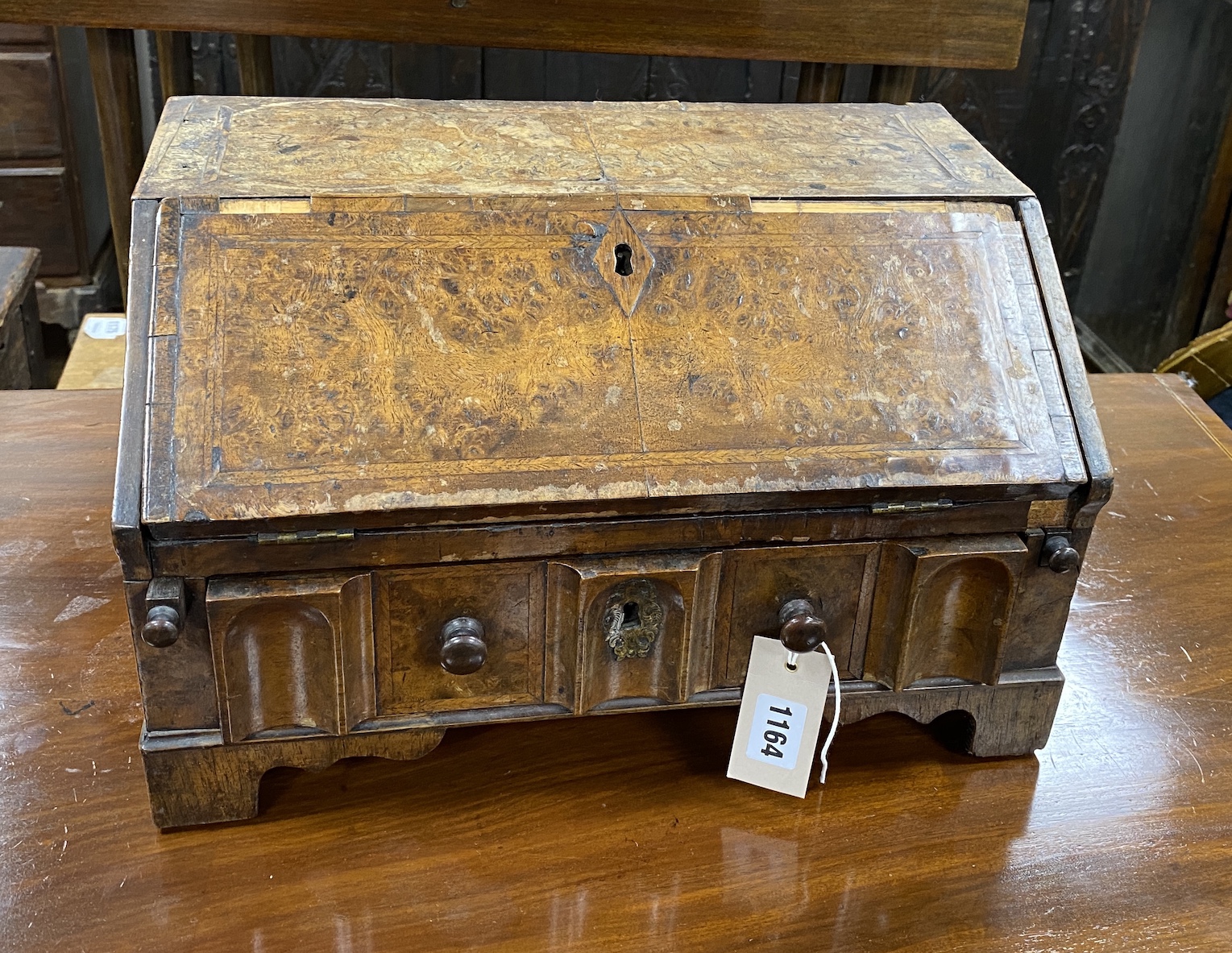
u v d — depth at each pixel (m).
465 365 1.24
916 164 1.48
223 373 1.20
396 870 1.32
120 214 2.15
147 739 1.28
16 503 1.85
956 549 1.31
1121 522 1.95
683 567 1.26
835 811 1.43
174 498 1.14
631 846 1.37
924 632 1.37
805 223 1.36
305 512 1.15
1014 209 1.42
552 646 1.31
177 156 1.36
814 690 1.36
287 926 1.25
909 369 1.31
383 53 2.73
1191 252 2.99
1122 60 2.87
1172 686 1.62
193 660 1.24
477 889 1.31
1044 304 1.37
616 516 1.23
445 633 1.26
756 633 1.35
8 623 1.63
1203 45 2.91
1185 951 1.26
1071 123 2.97
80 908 1.25
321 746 1.33
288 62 2.72
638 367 1.26
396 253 1.27
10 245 3.20
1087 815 1.43
